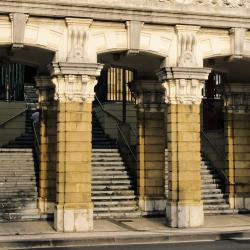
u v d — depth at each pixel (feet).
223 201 88.22
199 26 73.20
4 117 103.04
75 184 67.97
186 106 72.33
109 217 80.48
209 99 110.22
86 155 68.69
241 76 87.71
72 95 68.44
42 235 64.08
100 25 70.18
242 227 71.10
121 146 94.48
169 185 72.33
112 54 75.92
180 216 70.64
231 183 88.17
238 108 89.04
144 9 70.69
